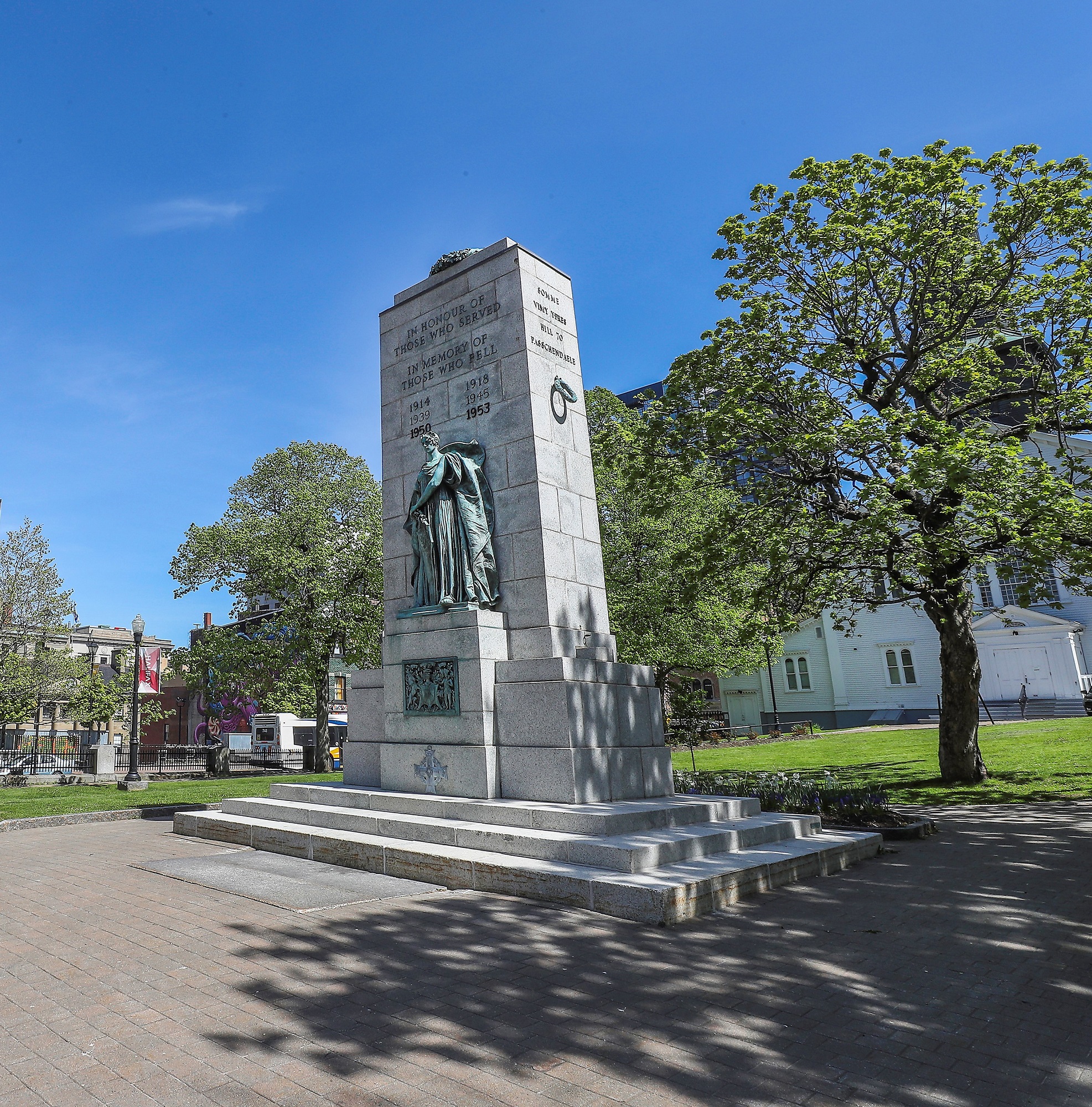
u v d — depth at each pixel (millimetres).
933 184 15695
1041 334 16625
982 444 13836
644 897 7129
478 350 12664
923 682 45469
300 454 36062
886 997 5496
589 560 12164
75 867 10016
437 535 11797
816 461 17656
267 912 7496
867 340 17766
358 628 33500
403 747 11516
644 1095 4113
